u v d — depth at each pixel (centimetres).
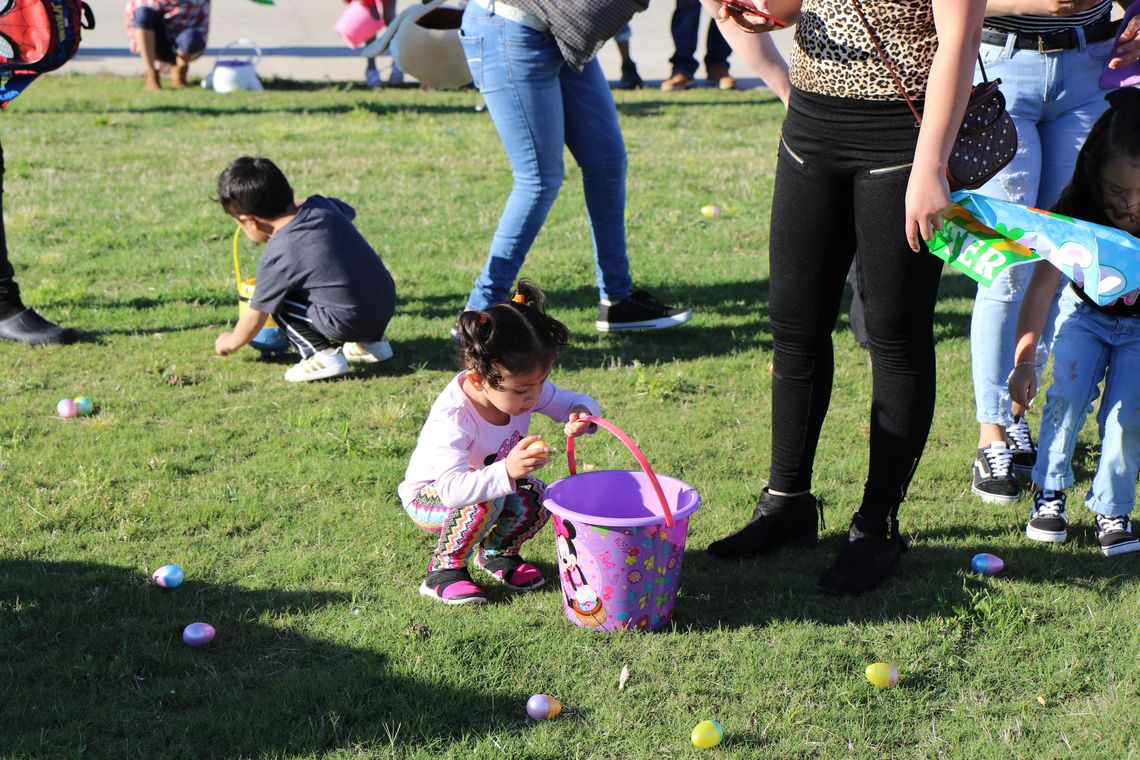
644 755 269
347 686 290
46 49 513
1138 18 366
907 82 297
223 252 715
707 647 312
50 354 541
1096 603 335
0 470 415
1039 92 384
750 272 688
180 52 1314
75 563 350
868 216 312
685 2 1355
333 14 1991
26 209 787
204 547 364
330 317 507
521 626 321
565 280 673
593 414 343
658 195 867
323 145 1020
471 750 270
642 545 305
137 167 934
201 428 461
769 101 1298
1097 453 440
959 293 647
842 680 298
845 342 566
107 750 266
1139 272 283
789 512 365
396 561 359
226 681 294
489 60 515
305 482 413
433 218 798
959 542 373
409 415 476
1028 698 291
